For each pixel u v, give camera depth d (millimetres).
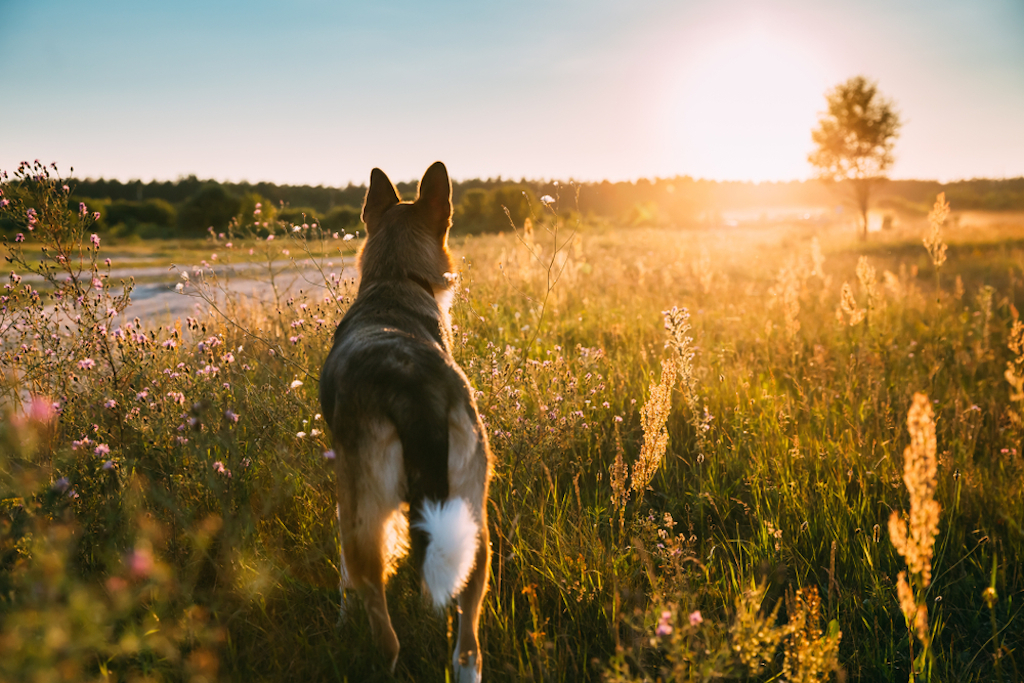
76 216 3590
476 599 2303
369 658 2395
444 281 3445
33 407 3002
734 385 5109
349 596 2584
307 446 3453
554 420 3623
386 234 3383
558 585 2732
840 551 3145
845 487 3656
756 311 8359
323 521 3105
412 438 2201
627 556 2943
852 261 16047
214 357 3984
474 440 2404
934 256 5602
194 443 2775
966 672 2492
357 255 3760
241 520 2420
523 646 2533
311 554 2822
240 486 2678
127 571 2172
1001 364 6164
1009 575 3092
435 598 2020
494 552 3082
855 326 6773
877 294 6375
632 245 21859
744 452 4168
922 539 1771
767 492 3617
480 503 2406
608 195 91500
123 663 2113
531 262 8789
